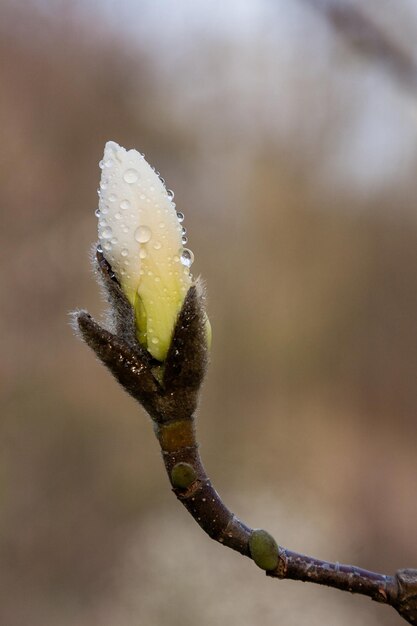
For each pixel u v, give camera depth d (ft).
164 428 1.21
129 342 1.21
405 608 1.19
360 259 5.93
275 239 5.88
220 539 1.21
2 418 4.11
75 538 3.73
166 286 1.21
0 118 4.74
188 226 5.76
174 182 5.63
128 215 1.21
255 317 5.88
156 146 5.41
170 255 1.21
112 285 1.21
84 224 4.70
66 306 4.45
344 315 6.03
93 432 4.24
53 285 4.47
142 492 4.01
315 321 5.98
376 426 5.49
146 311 1.21
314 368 5.80
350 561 3.92
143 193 1.21
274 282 5.89
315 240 5.89
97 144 5.02
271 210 5.76
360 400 5.69
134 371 1.21
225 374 5.56
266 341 5.86
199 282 1.21
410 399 5.64
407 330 5.89
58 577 3.60
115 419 4.32
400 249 5.91
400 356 5.85
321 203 5.81
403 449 5.25
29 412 4.17
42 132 4.85
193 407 1.22
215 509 1.21
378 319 5.97
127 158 1.21
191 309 1.20
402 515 4.31
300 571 1.20
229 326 5.83
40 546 3.74
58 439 4.14
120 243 1.21
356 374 5.78
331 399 5.69
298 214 5.78
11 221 4.55
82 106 4.99
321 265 5.95
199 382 1.21
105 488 4.03
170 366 1.20
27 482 3.99
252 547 1.20
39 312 4.38
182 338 1.20
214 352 5.69
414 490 4.70
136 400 1.22
